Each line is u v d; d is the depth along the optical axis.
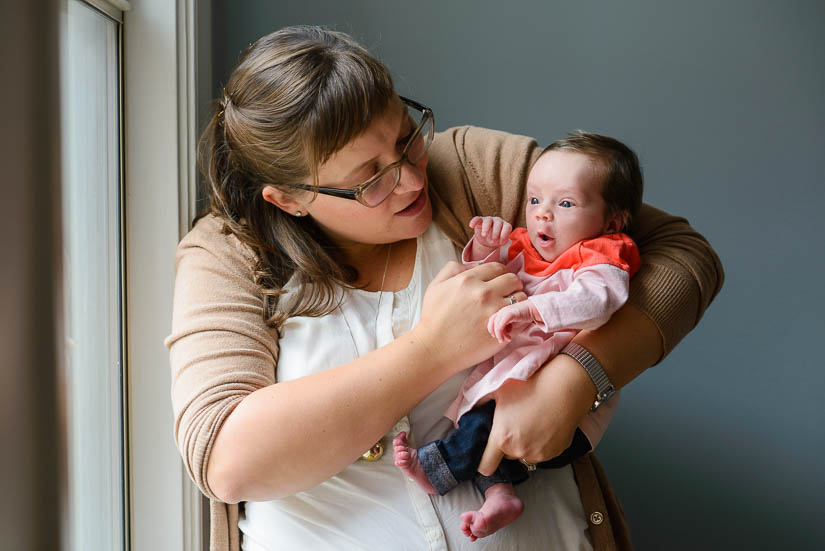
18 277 1.11
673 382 2.23
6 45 1.08
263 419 1.10
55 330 1.24
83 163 1.39
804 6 2.09
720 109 2.13
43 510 1.20
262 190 1.30
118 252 1.59
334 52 1.18
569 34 2.13
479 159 1.46
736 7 2.10
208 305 1.25
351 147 1.16
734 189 2.15
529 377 1.18
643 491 2.26
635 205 1.33
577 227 1.27
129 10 1.56
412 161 1.23
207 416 1.13
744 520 2.23
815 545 2.22
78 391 1.35
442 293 1.18
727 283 2.18
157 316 1.61
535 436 1.14
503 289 1.17
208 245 1.34
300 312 1.29
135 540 1.64
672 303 1.27
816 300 2.16
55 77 1.24
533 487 1.28
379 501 1.23
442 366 1.14
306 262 1.30
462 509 1.22
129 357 1.62
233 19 2.09
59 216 1.26
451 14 2.12
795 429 2.20
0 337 1.06
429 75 2.14
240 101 1.22
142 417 1.62
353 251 1.38
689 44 2.12
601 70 2.14
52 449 1.23
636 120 2.15
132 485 1.63
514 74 2.14
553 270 1.27
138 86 1.58
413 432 1.26
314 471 1.11
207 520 1.71
